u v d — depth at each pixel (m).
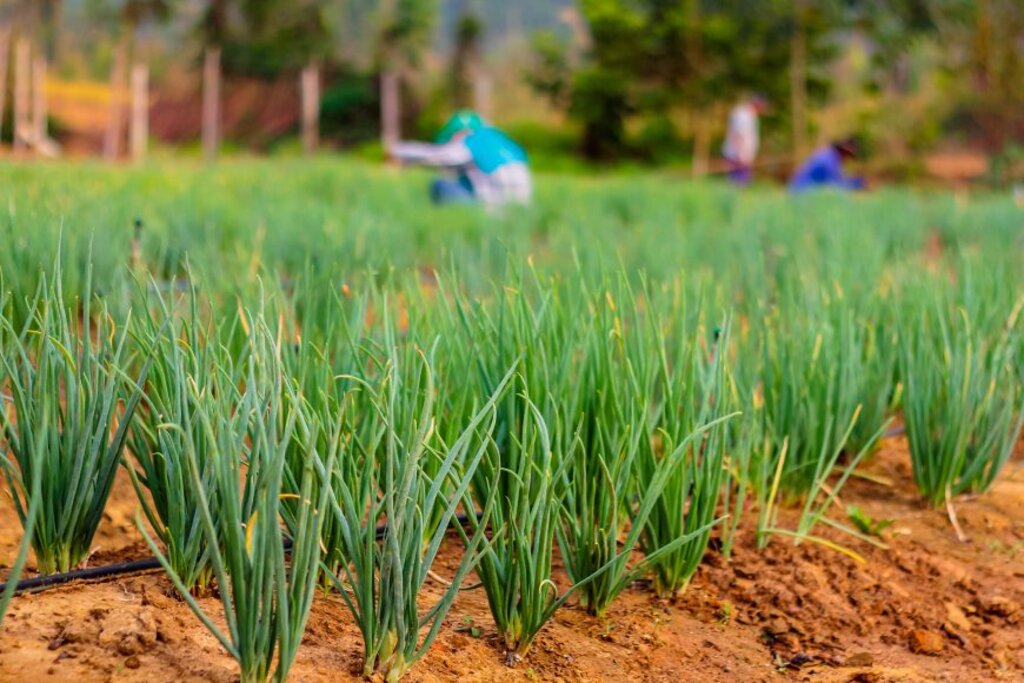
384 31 27.56
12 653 2.48
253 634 2.34
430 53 29.59
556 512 2.81
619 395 3.21
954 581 3.58
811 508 4.04
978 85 24.33
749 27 25.36
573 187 12.77
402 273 5.49
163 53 28.98
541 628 3.01
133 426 2.99
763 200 11.82
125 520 3.68
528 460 2.74
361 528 2.70
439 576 3.30
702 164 24.67
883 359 4.34
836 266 5.36
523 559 2.76
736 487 4.14
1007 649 3.21
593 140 26.67
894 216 10.09
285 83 27.81
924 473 4.10
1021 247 8.38
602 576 3.10
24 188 7.30
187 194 8.50
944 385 4.11
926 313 4.33
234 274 4.57
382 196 10.20
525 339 3.16
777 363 4.07
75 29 25.84
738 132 18.97
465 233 7.77
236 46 27.25
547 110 28.30
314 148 25.62
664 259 6.32
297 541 2.35
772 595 3.39
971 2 23.62
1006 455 4.14
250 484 2.62
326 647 2.70
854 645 3.20
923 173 24.44
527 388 2.85
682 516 3.23
